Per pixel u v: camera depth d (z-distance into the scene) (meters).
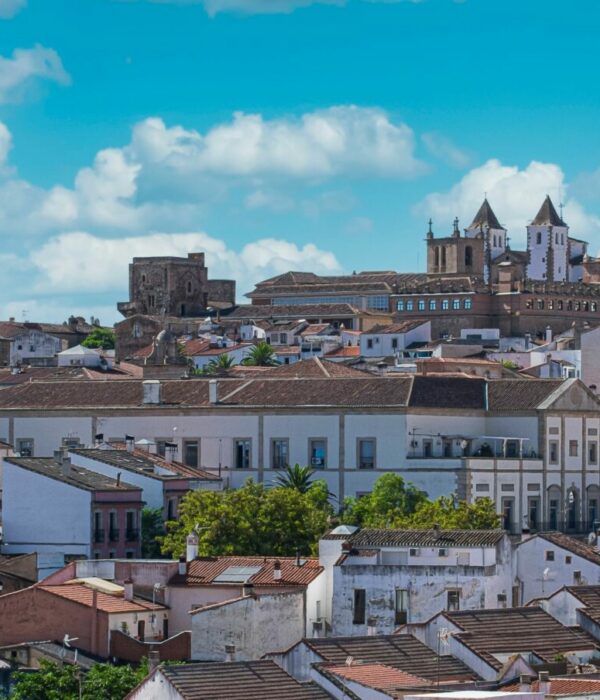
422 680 170.00
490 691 162.62
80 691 186.38
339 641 183.00
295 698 162.12
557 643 191.88
